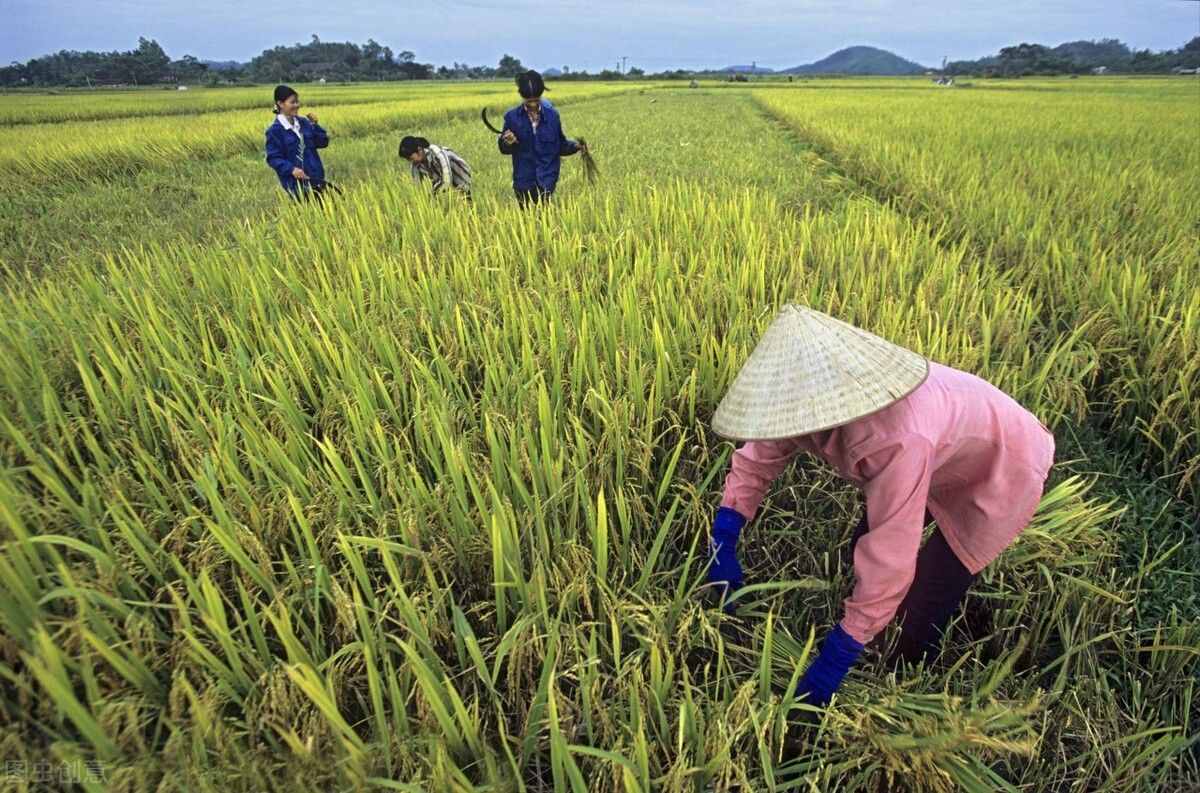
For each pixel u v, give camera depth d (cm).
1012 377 332
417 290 389
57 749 136
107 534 204
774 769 182
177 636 180
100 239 725
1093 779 201
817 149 1513
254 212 819
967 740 163
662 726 172
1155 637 230
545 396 249
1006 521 191
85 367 282
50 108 3212
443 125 2305
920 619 221
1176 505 307
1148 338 373
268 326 339
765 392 166
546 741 181
